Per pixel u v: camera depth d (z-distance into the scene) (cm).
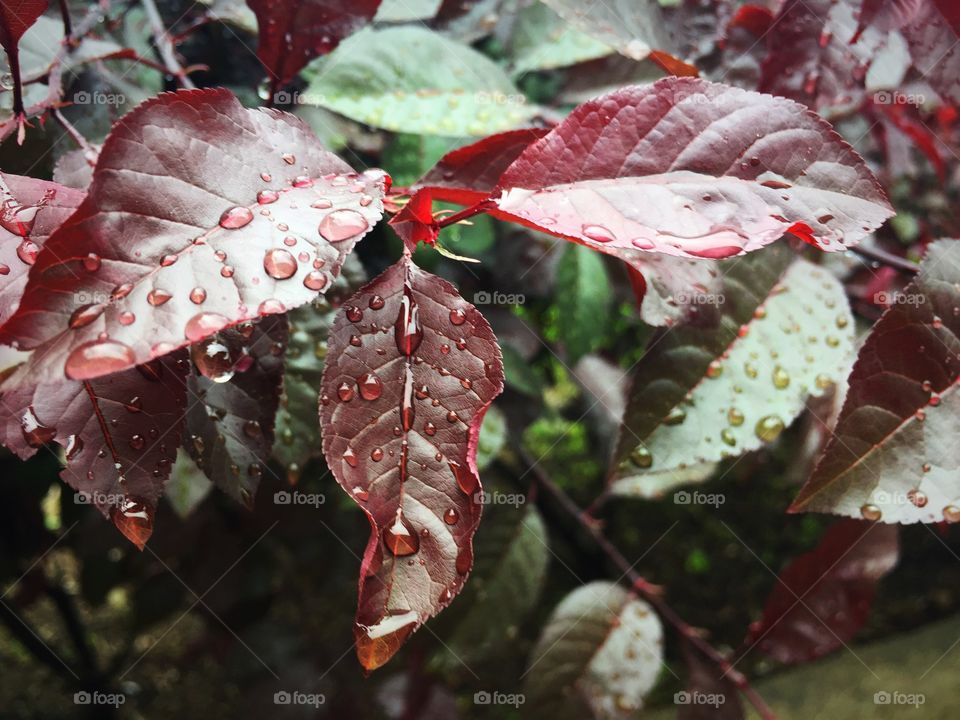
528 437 73
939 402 16
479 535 36
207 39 30
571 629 33
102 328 11
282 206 13
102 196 12
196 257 12
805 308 21
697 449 20
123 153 12
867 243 32
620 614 34
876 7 21
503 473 41
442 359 13
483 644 35
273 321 17
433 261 33
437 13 30
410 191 16
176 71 23
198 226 12
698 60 27
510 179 14
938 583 88
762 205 14
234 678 50
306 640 51
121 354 11
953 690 72
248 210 13
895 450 16
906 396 16
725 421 20
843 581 26
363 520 48
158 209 12
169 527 47
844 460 16
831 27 22
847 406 16
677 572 87
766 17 23
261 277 12
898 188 44
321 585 50
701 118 14
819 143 14
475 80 25
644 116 14
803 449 28
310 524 48
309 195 13
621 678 33
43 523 51
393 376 13
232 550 49
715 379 21
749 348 21
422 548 13
